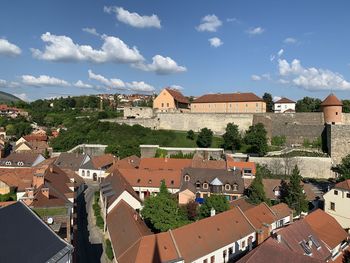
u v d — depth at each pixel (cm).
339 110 10725
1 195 5950
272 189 7125
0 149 11400
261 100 12088
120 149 10838
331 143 9656
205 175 7812
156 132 11919
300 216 6106
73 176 8312
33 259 2417
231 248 4828
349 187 6019
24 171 6825
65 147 12106
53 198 4906
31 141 13450
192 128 12288
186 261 4150
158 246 4141
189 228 4606
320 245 4244
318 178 9406
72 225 4353
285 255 3109
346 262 3862
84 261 4753
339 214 6138
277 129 11125
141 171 8125
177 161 9088
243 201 6525
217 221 4991
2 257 2250
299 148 10206
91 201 7606
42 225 2966
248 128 11681
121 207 5512
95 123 12719
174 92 13900
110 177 7794
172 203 5506
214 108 12675
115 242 4597
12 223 2736
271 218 5600
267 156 9706
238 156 9925
